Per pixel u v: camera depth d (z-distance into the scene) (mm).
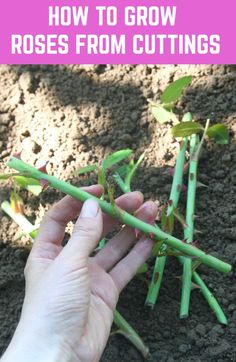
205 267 474
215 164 519
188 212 477
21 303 483
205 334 446
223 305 460
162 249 444
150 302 451
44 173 397
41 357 351
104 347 407
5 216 523
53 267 362
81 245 363
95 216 373
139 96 569
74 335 365
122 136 545
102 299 410
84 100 575
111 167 525
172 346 447
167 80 569
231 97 546
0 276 494
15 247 508
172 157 527
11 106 584
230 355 435
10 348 352
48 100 582
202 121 539
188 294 450
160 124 545
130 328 439
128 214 411
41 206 524
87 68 593
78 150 545
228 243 485
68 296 356
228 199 502
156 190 515
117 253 435
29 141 557
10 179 499
